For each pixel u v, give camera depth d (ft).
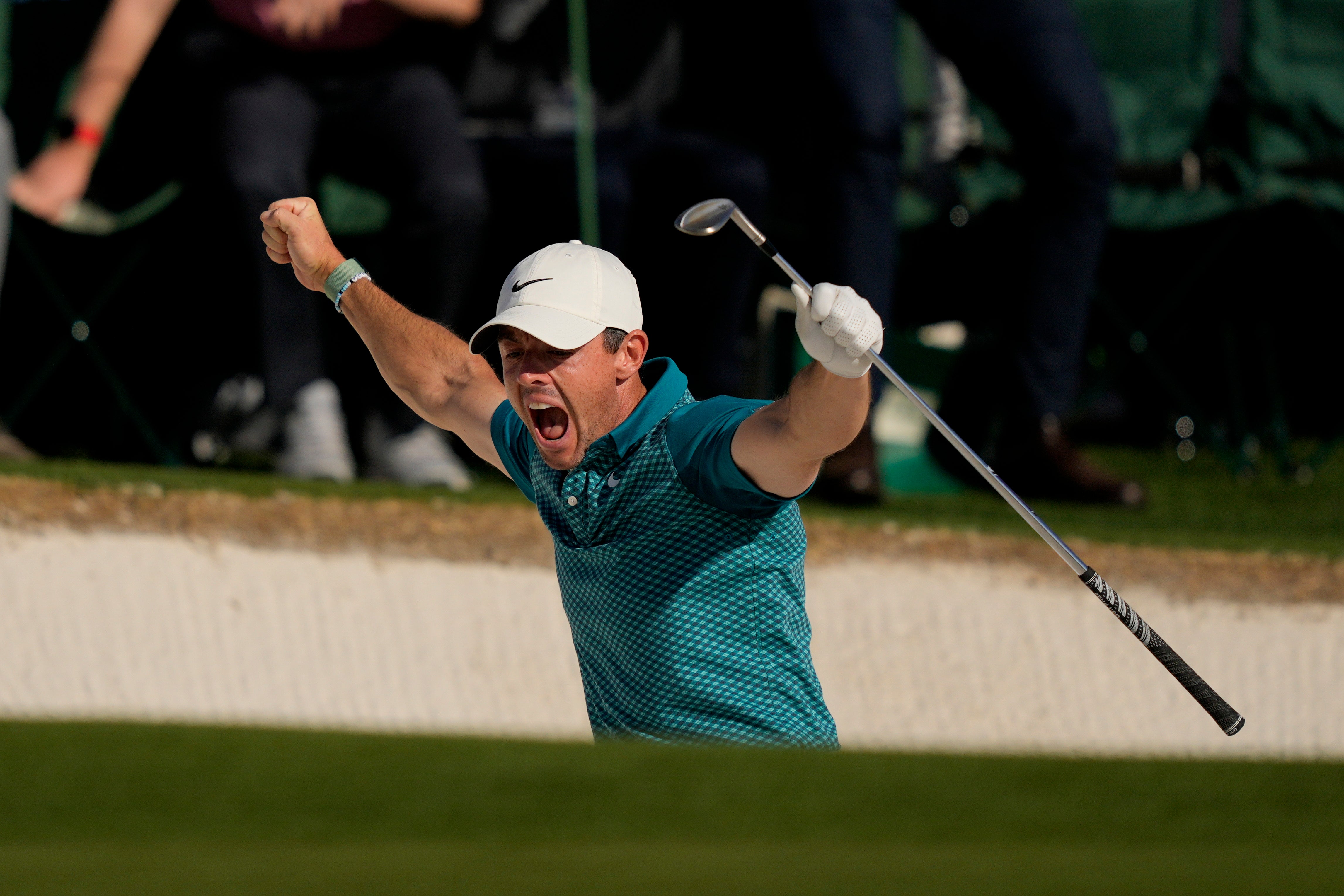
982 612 65.92
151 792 22.15
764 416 31.22
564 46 86.07
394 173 76.74
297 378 74.59
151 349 86.28
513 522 67.72
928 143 104.32
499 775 23.36
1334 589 70.38
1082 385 119.14
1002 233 98.53
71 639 56.59
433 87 76.59
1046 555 70.74
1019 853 21.11
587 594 34.55
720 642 33.53
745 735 33.83
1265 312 109.70
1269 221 102.73
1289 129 103.81
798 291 29.60
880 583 66.85
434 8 75.41
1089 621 66.18
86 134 76.79
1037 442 87.61
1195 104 104.17
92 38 83.97
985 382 94.48
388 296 41.98
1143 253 106.83
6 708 52.70
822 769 24.38
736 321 87.71
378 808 21.48
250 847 20.18
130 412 83.20
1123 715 61.93
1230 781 25.04
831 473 78.48
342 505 66.44
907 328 107.76
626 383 34.35
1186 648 65.57
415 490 70.18
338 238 85.10
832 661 62.28
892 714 60.49
